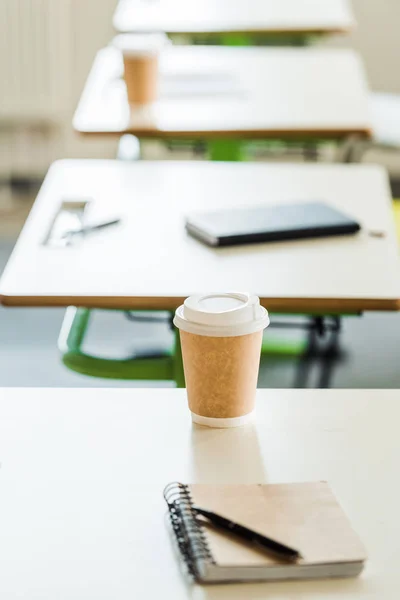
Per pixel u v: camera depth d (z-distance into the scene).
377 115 4.04
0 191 5.15
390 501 1.08
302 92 3.04
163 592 0.92
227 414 1.23
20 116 5.12
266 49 3.68
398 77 5.31
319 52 3.63
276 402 1.31
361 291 1.69
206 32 3.79
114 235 1.97
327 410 1.29
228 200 2.20
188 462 1.15
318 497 1.06
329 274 1.77
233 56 3.52
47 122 5.16
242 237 1.90
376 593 0.92
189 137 2.64
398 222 3.26
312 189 2.29
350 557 0.94
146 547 0.99
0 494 1.09
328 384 2.47
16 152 5.23
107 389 1.33
